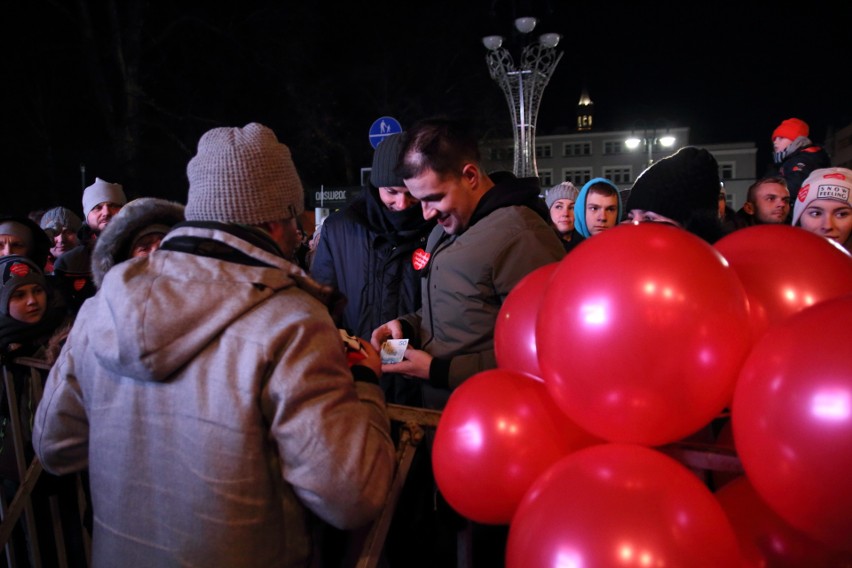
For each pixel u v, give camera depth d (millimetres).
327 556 1682
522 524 1090
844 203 2592
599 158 53875
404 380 2594
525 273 1935
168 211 2066
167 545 1307
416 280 2676
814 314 947
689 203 1798
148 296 1256
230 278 1305
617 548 961
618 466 1049
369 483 1288
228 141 1426
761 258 1222
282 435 1251
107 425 1392
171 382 1301
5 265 2719
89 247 3404
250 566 1274
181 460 1288
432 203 2043
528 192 2088
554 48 10891
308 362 1264
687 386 1014
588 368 1045
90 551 2328
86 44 16562
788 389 912
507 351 1497
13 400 2547
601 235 1139
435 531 1837
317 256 2965
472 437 1262
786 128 4883
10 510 2332
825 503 882
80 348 1493
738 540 1110
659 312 998
